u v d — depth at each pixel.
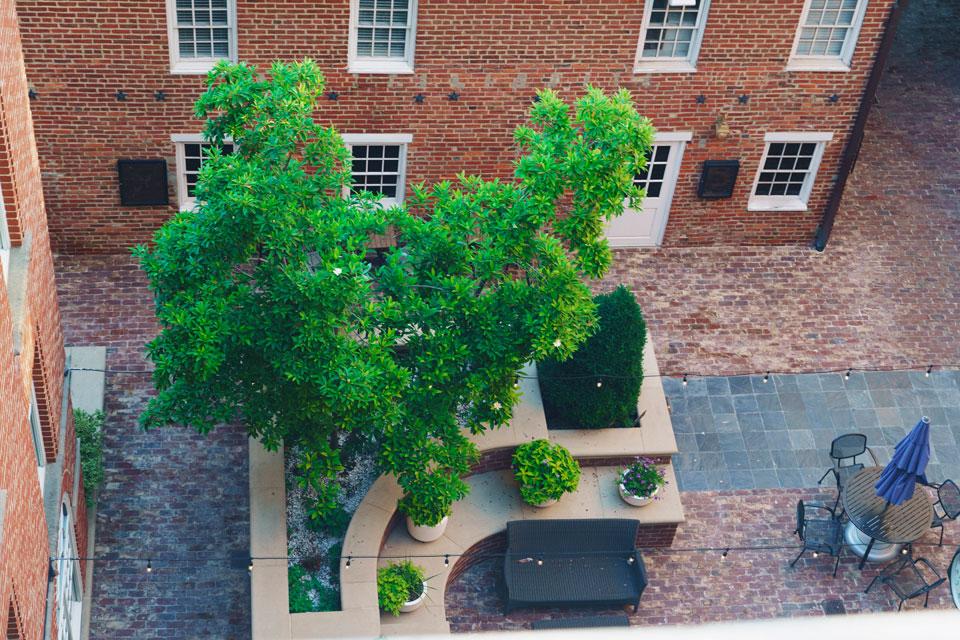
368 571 16.70
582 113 15.03
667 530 18.36
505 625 17.42
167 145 20.16
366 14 19.14
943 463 19.80
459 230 15.41
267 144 15.22
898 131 25.86
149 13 18.64
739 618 17.73
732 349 21.11
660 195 22.00
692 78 20.42
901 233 23.52
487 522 18.02
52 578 13.79
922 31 28.61
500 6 19.17
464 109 20.30
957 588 17.45
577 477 18.06
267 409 15.69
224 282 14.78
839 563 18.33
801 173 22.11
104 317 20.31
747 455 19.67
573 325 15.71
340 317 14.56
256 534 16.86
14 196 12.95
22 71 14.03
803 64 20.47
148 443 18.62
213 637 16.58
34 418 14.09
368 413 15.38
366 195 16.28
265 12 18.89
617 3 19.36
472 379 15.62
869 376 20.91
